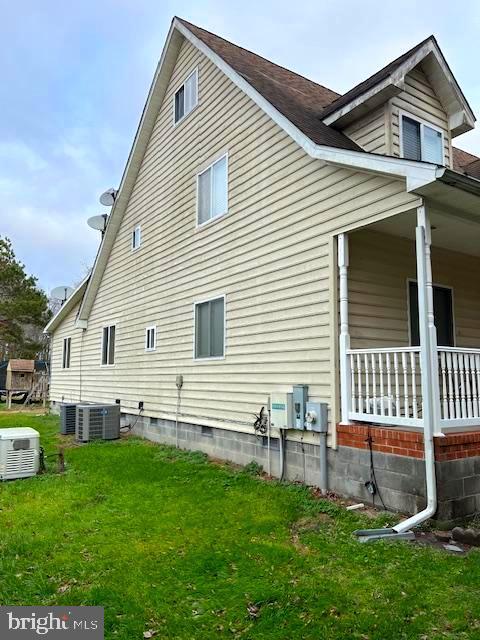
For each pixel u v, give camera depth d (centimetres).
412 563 368
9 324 3136
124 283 1266
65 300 1728
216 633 277
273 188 722
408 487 481
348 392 566
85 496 569
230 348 803
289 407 638
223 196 855
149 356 1102
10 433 687
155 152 1138
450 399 494
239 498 556
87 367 1490
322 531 448
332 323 593
